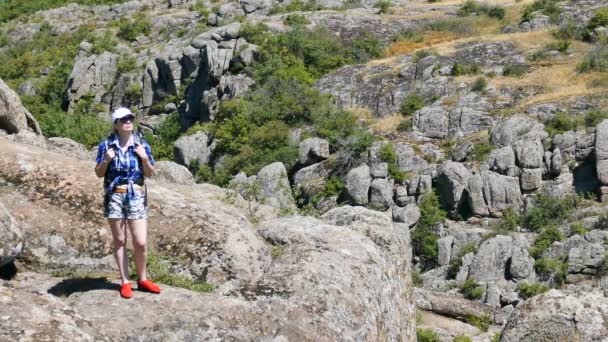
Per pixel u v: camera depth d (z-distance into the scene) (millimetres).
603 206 31578
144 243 7297
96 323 6797
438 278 31266
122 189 7160
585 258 28359
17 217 8758
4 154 9719
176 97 62906
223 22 72062
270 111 47500
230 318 7449
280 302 8094
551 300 11625
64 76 71625
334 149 41906
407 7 70250
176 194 10070
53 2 96125
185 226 9227
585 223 30625
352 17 65125
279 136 44781
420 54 50562
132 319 6996
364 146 39812
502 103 41750
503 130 37094
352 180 36562
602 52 44250
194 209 9594
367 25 64188
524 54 47469
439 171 35406
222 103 51406
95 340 6516
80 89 68688
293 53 57062
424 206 34594
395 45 60125
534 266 29203
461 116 40562
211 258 8875
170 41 72188
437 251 32531
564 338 11164
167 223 9242
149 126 62688
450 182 34344
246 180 36188
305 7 72250
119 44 74500
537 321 11492
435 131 40500
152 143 57812
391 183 36562
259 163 43062
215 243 9031
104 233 8867
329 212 12781
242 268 8820
